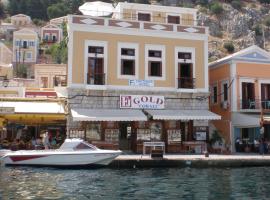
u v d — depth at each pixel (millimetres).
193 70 34406
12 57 97875
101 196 15633
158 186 18094
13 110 29844
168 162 25172
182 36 34438
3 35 136250
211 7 164125
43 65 49812
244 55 36344
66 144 25250
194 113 32938
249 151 34500
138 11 36312
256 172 23250
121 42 33062
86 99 31922
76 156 24562
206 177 21094
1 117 32281
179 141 33156
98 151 24844
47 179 20047
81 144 25266
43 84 49562
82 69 32000
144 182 19234
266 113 35969
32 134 37469
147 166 24969
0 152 25734
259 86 36594
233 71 35844
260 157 27078
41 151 25109
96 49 32531
